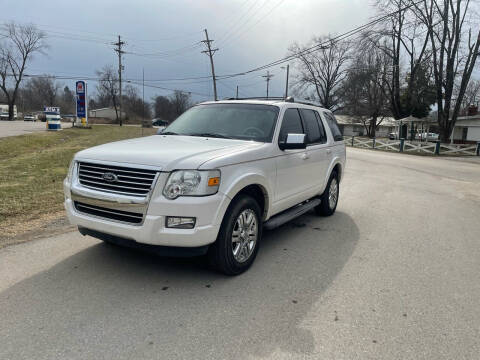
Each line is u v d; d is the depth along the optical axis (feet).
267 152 13.88
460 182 38.81
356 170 46.91
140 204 10.79
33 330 9.20
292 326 9.84
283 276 12.98
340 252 15.67
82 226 12.16
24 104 386.52
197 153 11.76
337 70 182.39
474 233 19.24
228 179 11.74
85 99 131.34
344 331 9.68
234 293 11.55
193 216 10.82
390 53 124.88
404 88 146.41
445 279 13.21
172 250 11.12
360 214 22.74
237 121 15.75
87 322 9.63
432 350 9.00
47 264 13.15
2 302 10.48
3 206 19.98
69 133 96.32
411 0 88.48
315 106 20.25
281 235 17.84
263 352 8.68
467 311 10.93
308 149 17.52
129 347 8.68
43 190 24.39
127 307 10.45
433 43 96.53
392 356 8.72
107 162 11.55
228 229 11.98
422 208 25.00
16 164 35.60
